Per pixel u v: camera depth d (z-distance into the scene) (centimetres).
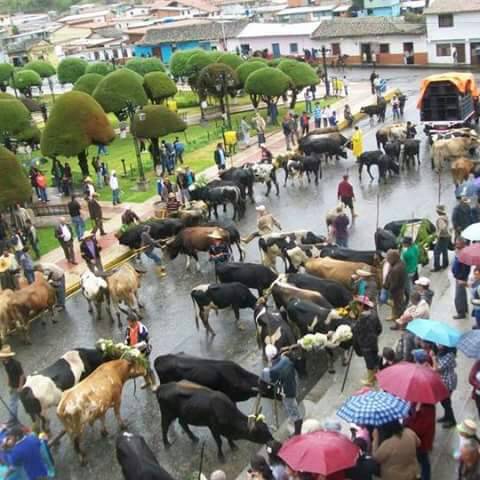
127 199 3272
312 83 4725
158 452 1434
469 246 1600
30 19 14800
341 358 1678
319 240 2188
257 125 4091
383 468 1038
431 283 1994
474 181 2353
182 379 1476
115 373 1473
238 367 1464
